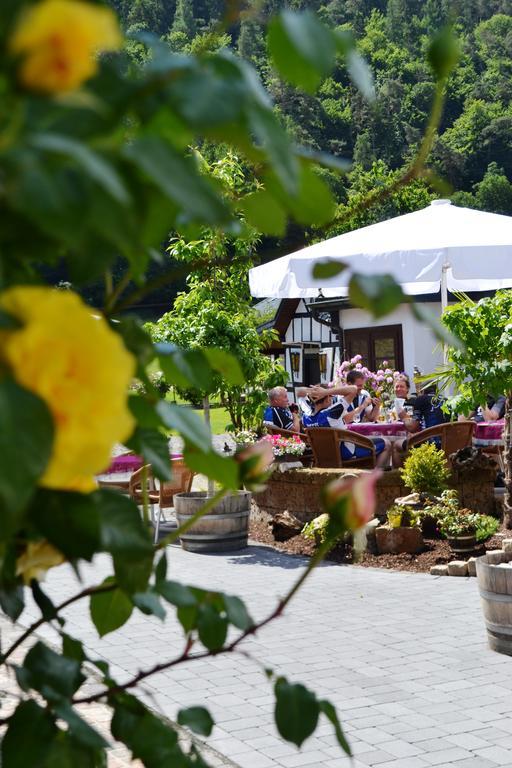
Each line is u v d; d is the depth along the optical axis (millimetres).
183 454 938
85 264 649
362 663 6348
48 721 900
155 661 6469
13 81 519
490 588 6504
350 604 7988
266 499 11516
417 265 10781
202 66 630
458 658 6418
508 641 6457
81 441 562
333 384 14781
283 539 10812
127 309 953
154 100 613
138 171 576
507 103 69188
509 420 10023
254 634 1040
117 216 508
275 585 8789
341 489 917
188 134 662
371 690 5793
